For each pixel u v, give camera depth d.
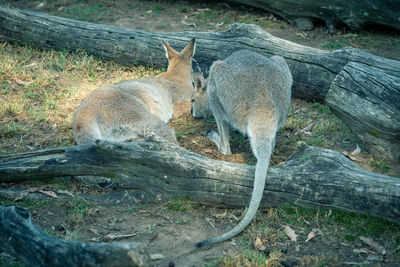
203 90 6.88
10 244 3.70
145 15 10.94
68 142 6.25
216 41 7.95
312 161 4.76
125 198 5.00
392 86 5.28
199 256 4.23
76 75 8.23
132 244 3.36
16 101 7.31
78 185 5.32
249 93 5.09
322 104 7.19
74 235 4.39
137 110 6.09
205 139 6.43
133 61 8.50
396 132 5.25
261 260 4.03
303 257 4.11
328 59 6.93
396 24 8.90
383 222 4.34
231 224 4.64
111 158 4.88
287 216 4.63
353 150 5.88
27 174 5.06
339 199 4.48
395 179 4.39
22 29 9.12
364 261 4.03
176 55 7.72
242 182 4.73
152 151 4.84
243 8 10.94
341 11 9.22
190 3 11.42
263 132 4.89
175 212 4.81
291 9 9.77
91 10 11.19
